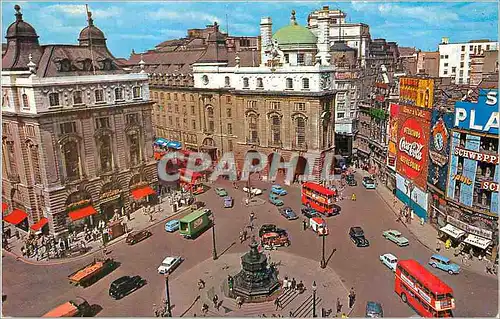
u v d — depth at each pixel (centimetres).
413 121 7475
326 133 9350
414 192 7500
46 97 6494
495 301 4781
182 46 13500
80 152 7056
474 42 13275
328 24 10038
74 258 6216
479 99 5616
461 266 5609
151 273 5719
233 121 10369
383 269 5638
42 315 4834
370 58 14212
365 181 9144
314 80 8869
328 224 7219
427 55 13825
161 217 7750
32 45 7338
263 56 9762
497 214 5553
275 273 5438
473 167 5769
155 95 12706
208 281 5459
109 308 4916
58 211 6806
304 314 4691
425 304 4438
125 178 7862
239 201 8538
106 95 7394
